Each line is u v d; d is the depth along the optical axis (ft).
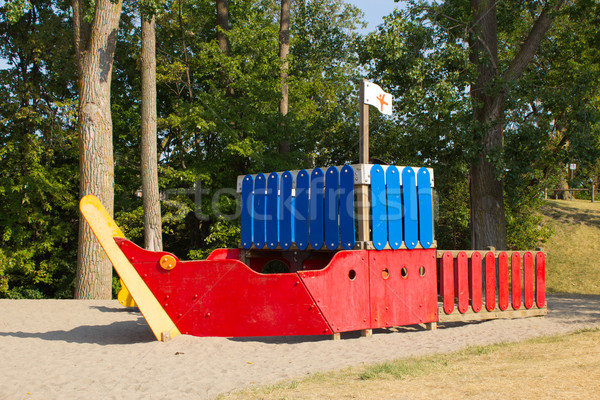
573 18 60.39
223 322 24.13
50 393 15.61
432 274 27.25
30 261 70.03
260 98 71.61
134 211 67.62
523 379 15.51
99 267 48.70
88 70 48.78
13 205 69.46
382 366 17.66
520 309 31.91
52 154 70.85
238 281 24.16
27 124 72.59
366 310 24.91
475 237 55.88
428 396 14.03
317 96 93.25
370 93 27.91
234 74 69.82
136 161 74.90
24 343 24.13
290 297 23.71
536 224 75.77
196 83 78.59
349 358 20.02
